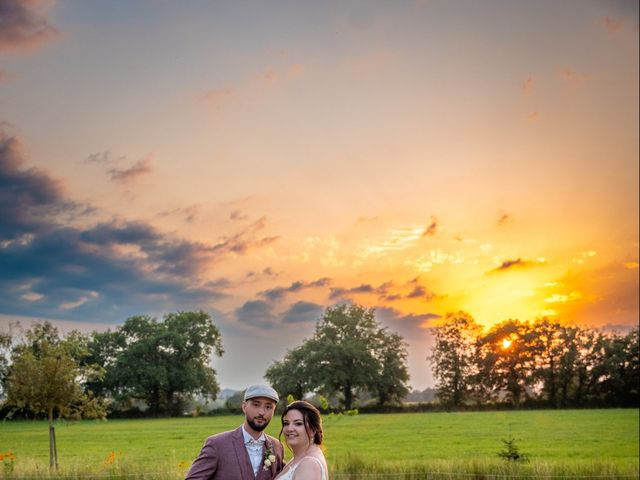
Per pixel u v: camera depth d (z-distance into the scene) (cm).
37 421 4469
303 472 571
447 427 5541
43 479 1717
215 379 8206
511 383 8800
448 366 9062
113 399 7656
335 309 8662
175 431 5125
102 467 1852
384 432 5034
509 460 2142
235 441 586
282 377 8256
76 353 2342
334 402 8506
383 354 8588
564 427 5378
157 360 8056
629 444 4038
